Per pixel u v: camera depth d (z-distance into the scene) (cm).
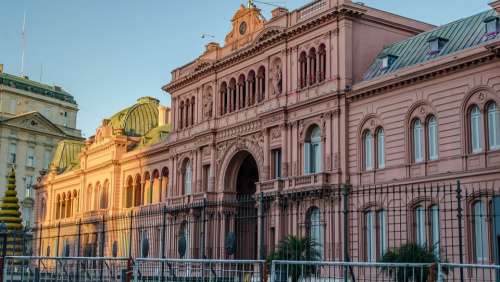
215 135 6291
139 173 8069
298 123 5284
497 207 3500
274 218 5300
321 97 5034
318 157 5147
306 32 5284
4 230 4312
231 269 3247
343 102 4931
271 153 5538
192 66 6862
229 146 6081
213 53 6469
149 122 9119
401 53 4953
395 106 4606
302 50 5341
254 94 5916
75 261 3319
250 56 5919
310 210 5062
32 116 11706
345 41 4966
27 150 11656
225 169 6116
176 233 6450
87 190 9244
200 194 6234
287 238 4203
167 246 6538
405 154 4500
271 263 2722
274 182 5306
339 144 4928
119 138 8462
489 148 4016
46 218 10406
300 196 4997
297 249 4000
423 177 4347
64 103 12706
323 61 5166
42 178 10881
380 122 4700
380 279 3334
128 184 8331
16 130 11519
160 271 2959
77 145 11169
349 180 4859
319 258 4328
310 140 5238
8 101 11762
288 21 5488
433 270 2114
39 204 10838
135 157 8062
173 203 6700
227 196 6103
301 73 5347
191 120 6819
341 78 4956
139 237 5788
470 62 4097
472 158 4088
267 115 5525
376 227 4619
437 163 4303
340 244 4788
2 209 6084
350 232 4775
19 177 11462
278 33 5494
